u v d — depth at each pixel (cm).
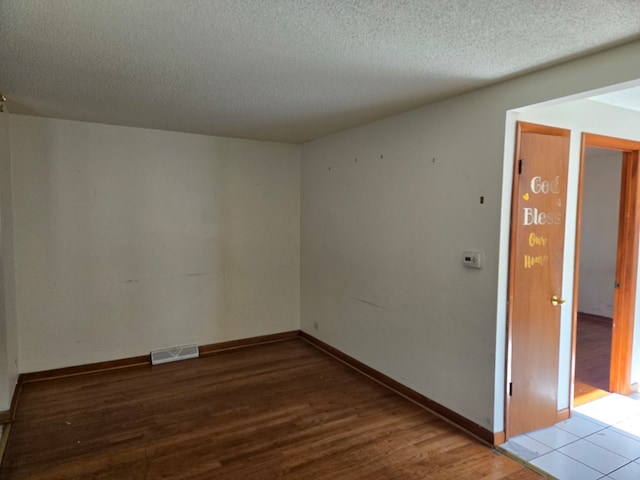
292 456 249
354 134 387
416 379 322
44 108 319
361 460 245
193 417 296
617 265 342
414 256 320
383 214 353
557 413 293
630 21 169
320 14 165
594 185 609
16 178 343
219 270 443
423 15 166
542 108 263
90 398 326
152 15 166
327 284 438
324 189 438
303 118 349
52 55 210
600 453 254
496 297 257
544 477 231
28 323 353
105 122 369
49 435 270
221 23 174
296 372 385
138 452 252
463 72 233
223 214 441
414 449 257
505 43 193
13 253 337
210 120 359
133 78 247
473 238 270
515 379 269
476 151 267
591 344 476
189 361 414
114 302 389
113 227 385
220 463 241
